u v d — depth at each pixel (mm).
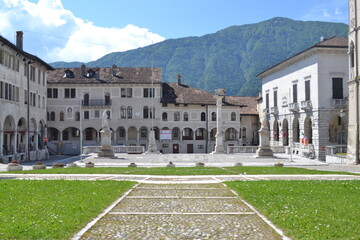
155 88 80812
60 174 26641
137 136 80750
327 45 55094
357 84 41031
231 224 10898
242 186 18719
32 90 57906
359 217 11273
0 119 44781
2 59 46031
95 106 79438
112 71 82500
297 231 9789
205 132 83750
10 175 25859
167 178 24219
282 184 19531
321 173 27656
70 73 81812
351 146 42219
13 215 11398
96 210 12516
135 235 9680
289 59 64625
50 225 10250
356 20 41500
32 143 58938
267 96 79188
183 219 11555
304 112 60344
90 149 60031
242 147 59781
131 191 17719
